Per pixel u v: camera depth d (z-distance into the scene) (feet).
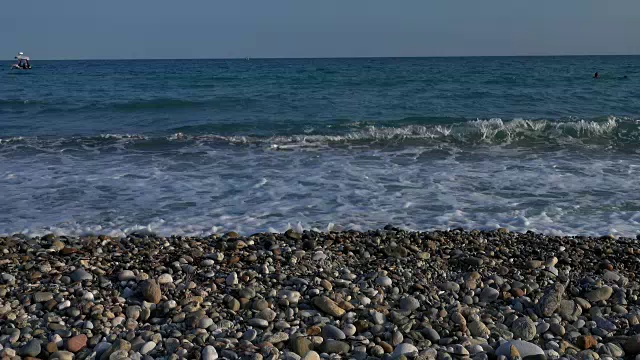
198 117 26.20
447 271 8.73
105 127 23.35
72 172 14.60
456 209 11.73
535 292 7.98
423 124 23.04
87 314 7.21
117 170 14.87
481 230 10.66
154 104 29.99
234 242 9.61
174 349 6.49
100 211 11.49
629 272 8.95
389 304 7.64
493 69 80.84
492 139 19.80
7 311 7.22
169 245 9.70
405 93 37.06
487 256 9.37
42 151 17.46
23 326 6.93
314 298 7.48
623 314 7.46
